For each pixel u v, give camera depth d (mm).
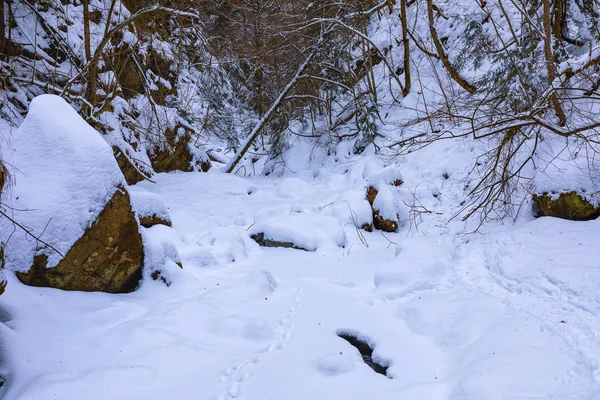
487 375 3434
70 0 11828
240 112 17203
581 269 4809
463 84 12102
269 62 16734
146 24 12656
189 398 3553
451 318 4590
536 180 7082
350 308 5207
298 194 10992
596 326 3885
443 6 15734
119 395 3500
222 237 7355
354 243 7816
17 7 10594
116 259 5137
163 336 4258
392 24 16297
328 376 3824
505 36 12977
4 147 5102
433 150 10609
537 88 8211
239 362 4070
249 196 11078
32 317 4207
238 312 5016
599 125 5938
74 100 9742
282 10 17938
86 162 5047
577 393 3141
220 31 16969
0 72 8930
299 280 6152
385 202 8438
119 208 5137
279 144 15523
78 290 4941
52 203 4859
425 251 6000
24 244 4723
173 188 11336
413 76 14789
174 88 14633
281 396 3572
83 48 11266
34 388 3449
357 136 13938
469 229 7305
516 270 5281
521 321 4086
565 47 10250
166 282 5531
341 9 15000
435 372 3840
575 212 6527
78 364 3854
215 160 19250
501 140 7410
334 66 14922
